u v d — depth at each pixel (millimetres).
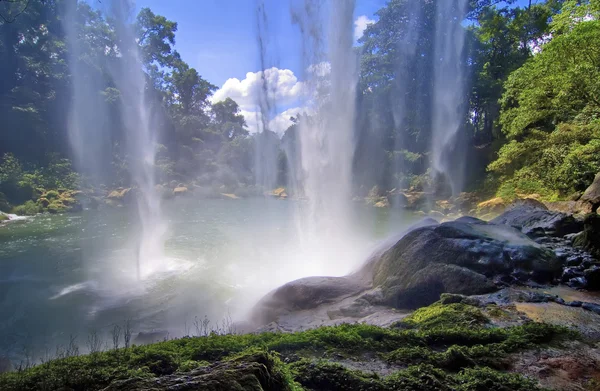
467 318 4695
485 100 36125
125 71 46344
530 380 3164
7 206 26141
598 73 14359
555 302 5574
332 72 17656
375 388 2857
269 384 2256
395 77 38406
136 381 2131
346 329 4219
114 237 18219
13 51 37531
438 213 27656
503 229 7832
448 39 36438
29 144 35031
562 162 18391
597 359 3662
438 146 37094
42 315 8781
